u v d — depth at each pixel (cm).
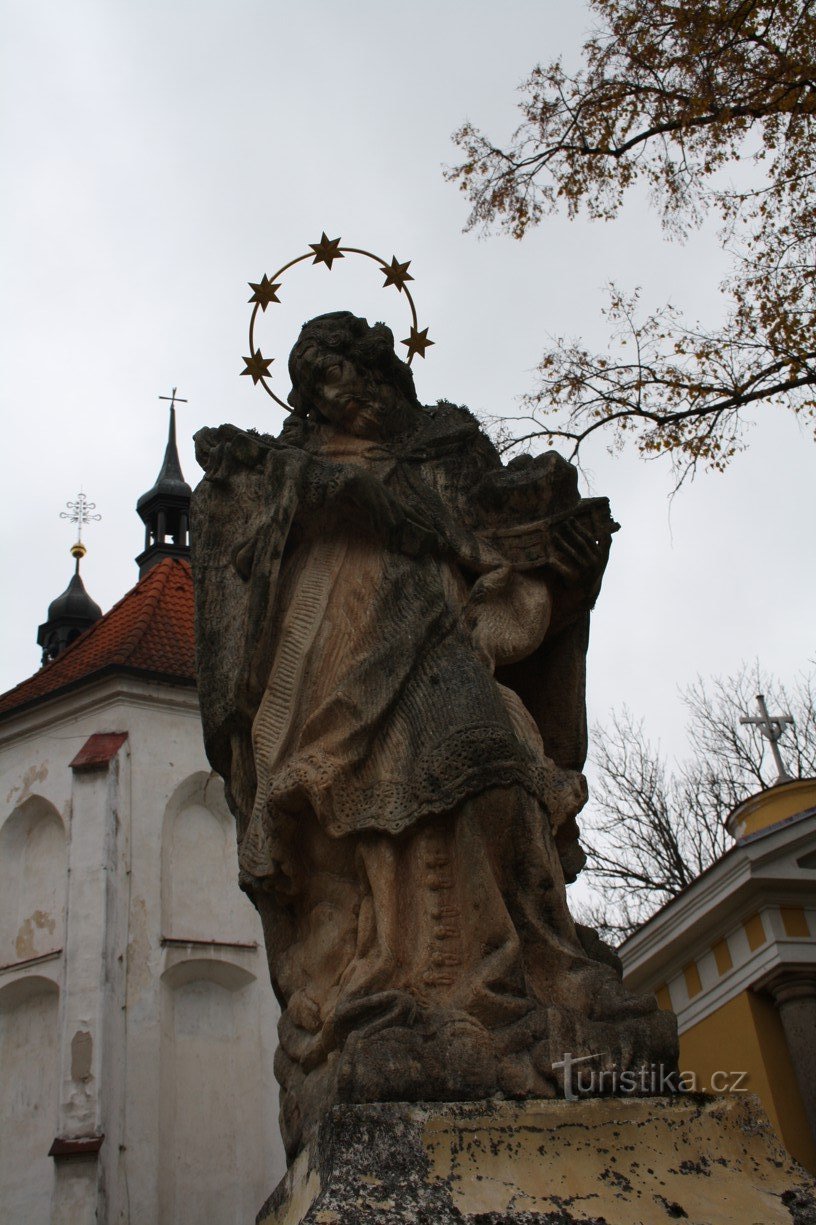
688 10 1171
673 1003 1330
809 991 1159
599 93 1248
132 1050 1705
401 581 451
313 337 527
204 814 1969
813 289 1186
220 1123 1731
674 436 1227
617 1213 296
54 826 1958
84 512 3612
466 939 374
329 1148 304
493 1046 338
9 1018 1822
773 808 1427
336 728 416
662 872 2586
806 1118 1117
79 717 2016
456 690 412
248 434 507
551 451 502
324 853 409
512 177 1299
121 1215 1575
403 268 616
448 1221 286
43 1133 1717
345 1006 359
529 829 384
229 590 482
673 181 1241
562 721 485
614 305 1270
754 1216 302
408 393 542
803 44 1147
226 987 1841
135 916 1809
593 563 476
